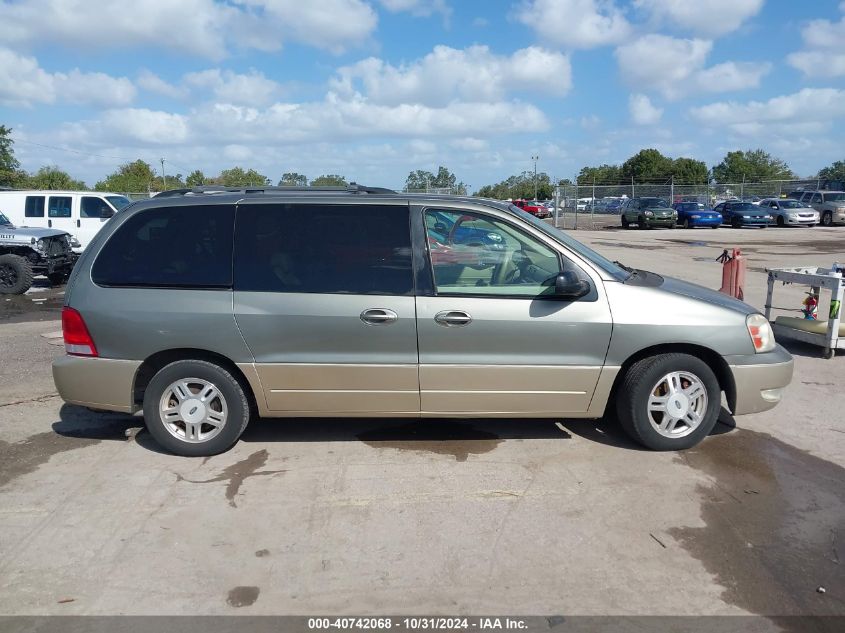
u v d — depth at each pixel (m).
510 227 4.76
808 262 17.73
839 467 4.71
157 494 4.34
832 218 35.12
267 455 4.93
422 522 3.96
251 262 4.74
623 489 4.36
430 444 5.11
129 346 4.75
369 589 3.33
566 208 44.97
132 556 3.63
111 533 3.86
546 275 4.75
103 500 4.26
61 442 5.24
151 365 4.91
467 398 4.77
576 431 5.34
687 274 15.15
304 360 4.71
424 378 4.72
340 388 4.76
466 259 4.72
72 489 4.41
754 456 4.88
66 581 3.41
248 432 5.39
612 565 3.52
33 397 6.40
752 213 34.59
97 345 4.79
